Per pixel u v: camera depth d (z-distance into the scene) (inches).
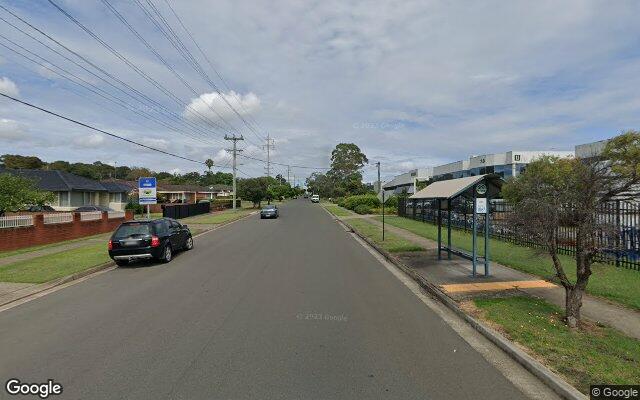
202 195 3447.3
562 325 264.7
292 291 374.6
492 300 328.5
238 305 325.7
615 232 267.6
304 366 207.9
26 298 371.9
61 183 1642.5
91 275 481.7
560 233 463.2
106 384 188.5
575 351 221.1
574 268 433.1
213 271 478.6
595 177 258.8
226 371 201.5
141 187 900.0
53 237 779.4
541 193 282.0
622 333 249.9
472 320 278.8
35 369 206.8
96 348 234.5
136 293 375.6
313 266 510.6
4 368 209.0
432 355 225.6
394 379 194.5
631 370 198.7
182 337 251.0
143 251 528.1
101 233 960.9
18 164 2827.3
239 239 831.7
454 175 2395.4
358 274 461.7
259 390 181.6
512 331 253.0
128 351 228.8
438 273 441.4
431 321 288.8
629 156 265.3
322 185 5064.0
